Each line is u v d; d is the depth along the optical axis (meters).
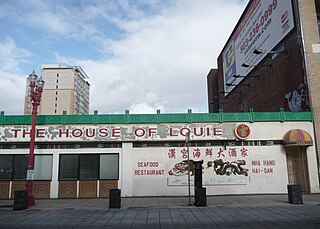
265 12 27.58
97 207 15.66
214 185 20.19
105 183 20.16
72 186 20.14
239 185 20.22
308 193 19.84
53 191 20.03
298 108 22.45
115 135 20.36
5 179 20.28
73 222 11.48
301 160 20.53
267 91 27.53
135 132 20.39
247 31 31.86
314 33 22.23
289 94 23.69
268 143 20.67
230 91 37.22
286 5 23.95
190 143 20.67
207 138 20.44
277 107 25.61
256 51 25.03
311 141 19.70
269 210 13.68
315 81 21.33
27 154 20.52
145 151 20.55
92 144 20.61
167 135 20.42
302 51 22.02
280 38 24.91
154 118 20.58
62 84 111.50
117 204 15.21
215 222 11.04
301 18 22.42
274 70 26.17
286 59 24.20
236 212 13.30
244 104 33.28
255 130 20.69
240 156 20.53
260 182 20.30
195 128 20.53
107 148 20.56
